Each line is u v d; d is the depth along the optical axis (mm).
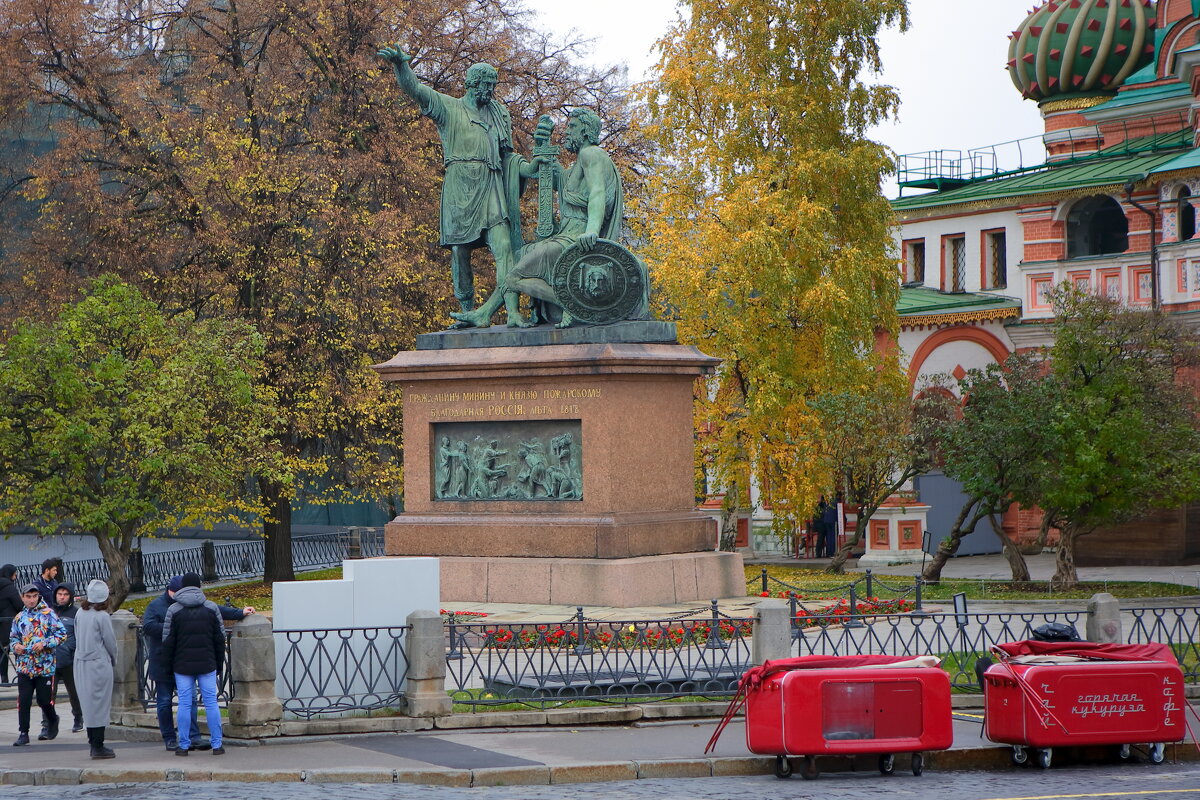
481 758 13070
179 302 33031
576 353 22188
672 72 36812
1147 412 28812
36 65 33281
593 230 22844
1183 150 44375
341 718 14516
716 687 15500
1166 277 39312
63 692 19766
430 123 34594
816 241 34656
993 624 22188
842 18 37531
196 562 38719
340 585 15000
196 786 12336
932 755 13367
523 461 22750
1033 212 44594
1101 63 47719
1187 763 13695
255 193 32469
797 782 12508
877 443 32719
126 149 33469
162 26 35500
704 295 33688
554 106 38156
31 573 36406
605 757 13125
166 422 27672
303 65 35656
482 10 37719
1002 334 44625
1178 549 35688
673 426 22828
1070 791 11992
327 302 31969
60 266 33438
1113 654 13977
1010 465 29375
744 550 44562
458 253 24469
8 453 27281
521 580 21859
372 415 32438
